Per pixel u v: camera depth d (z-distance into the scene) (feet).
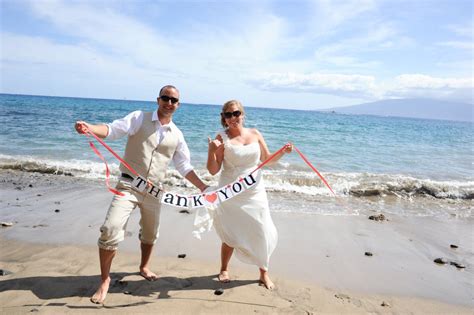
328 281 12.52
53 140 45.42
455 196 28.37
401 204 25.79
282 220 19.85
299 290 11.65
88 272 11.96
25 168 29.91
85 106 182.80
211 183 27.71
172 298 10.53
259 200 11.73
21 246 14.14
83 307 9.65
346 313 10.36
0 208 19.20
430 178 35.35
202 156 40.78
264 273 11.85
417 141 80.64
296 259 14.37
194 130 71.56
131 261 13.21
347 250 15.75
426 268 14.32
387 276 13.26
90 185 25.72
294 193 27.04
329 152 51.26
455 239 18.30
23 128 56.80
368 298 11.44
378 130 115.44
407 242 17.37
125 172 10.79
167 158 11.33
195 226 11.85
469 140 93.97
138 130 10.73
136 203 10.90
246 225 11.60
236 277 12.40
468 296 12.04
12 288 10.55
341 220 20.49
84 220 17.80
